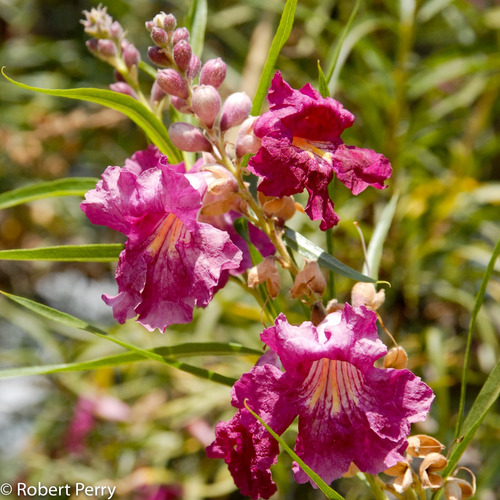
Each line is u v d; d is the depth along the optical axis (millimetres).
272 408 447
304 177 458
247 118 479
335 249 707
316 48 765
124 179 462
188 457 837
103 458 829
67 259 492
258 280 470
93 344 834
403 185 701
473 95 725
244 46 811
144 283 459
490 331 674
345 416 448
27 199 522
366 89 688
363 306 448
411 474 467
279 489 659
